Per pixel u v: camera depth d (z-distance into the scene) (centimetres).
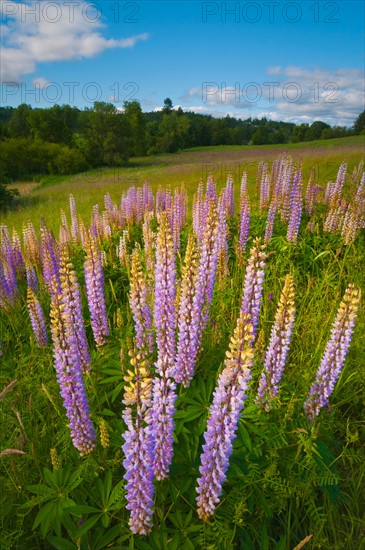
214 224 333
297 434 330
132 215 1002
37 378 408
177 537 260
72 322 351
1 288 584
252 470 290
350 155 2423
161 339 341
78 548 247
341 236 777
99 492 292
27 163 5978
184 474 302
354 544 293
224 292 528
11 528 296
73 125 9138
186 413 333
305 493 295
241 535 285
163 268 324
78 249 795
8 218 1808
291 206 771
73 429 298
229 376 219
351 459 324
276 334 322
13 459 317
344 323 321
